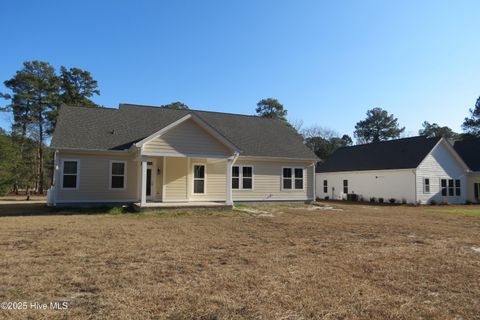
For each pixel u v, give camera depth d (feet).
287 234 33.96
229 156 56.29
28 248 25.82
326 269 20.92
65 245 26.99
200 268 20.83
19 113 133.59
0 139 86.48
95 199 58.34
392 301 15.75
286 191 72.49
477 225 43.27
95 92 147.74
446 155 95.96
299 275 19.53
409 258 24.09
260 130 79.66
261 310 14.39
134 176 60.90
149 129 67.00
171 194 60.18
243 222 42.60
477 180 98.78
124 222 40.93
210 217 47.26
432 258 24.18
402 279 19.15
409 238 32.55
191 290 16.71
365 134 215.31
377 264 22.27
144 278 18.57
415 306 15.20
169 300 15.35
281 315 13.94
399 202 92.58
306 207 67.36
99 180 58.80
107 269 20.22
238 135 74.13
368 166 102.78
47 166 149.07
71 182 57.36
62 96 138.92
